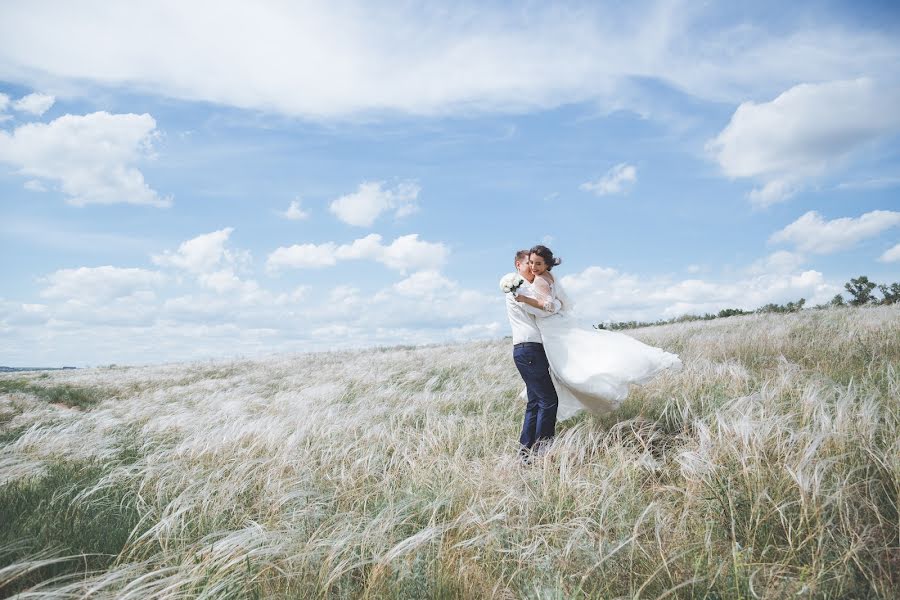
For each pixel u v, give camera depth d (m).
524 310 4.91
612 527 2.94
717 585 2.28
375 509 3.54
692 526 2.86
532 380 4.88
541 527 3.01
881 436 3.46
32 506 3.89
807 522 2.51
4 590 2.57
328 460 4.81
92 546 3.19
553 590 2.36
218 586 2.38
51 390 13.90
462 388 8.42
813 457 3.13
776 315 15.74
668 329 15.81
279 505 3.63
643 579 2.40
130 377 17.42
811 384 5.08
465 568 2.65
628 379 4.75
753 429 3.57
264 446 5.38
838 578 2.18
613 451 4.23
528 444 4.88
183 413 7.80
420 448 4.89
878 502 2.77
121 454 5.85
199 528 3.32
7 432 7.52
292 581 2.64
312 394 8.95
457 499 3.48
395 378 10.76
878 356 7.13
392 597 2.45
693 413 4.82
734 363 7.51
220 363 21.53
